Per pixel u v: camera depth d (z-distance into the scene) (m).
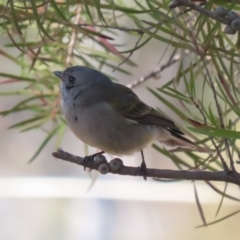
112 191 5.68
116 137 5.41
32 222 5.94
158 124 5.43
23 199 5.95
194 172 5.25
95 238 5.94
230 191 5.70
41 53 5.42
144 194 5.66
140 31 5.26
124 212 5.97
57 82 5.43
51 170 6.07
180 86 5.46
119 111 5.42
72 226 5.93
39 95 5.41
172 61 5.41
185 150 5.33
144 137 5.42
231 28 5.22
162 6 5.25
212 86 5.23
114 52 5.40
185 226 5.93
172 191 5.67
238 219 5.80
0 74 5.40
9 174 6.05
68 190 5.68
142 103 5.43
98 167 5.28
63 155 5.28
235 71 5.33
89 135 5.41
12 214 5.95
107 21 5.41
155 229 5.98
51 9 5.37
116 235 5.93
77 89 5.41
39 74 5.46
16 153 6.08
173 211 5.96
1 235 5.93
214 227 5.81
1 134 6.03
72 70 5.41
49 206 5.96
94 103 5.41
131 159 5.89
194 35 5.25
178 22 5.24
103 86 5.42
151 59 5.71
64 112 5.42
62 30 5.39
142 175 5.27
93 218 5.95
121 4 5.39
